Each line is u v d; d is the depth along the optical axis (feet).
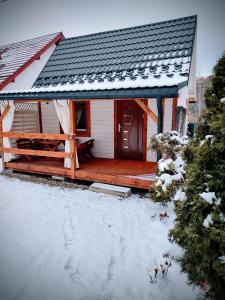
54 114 30.12
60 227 14.02
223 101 8.13
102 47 28.94
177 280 9.46
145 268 10.28
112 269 10.34
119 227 13.98
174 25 26.99
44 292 9.03
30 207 17.04
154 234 12.93
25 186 21.93
